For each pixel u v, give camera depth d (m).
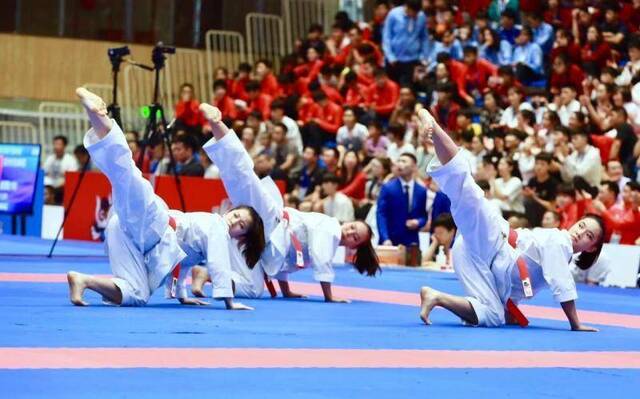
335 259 25.03
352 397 7.25
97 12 36.06
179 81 36.22
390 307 14.62
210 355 8.95
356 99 30.69
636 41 27.58
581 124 24.30
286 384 7.67
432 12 32.72
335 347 9.84
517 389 7.89
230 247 14.95
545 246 12.50
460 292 17.69
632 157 24.36
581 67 29.50
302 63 33.88
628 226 21.75
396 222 23.30
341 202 24.36
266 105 31.77
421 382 8.03
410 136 27.52
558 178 23.47
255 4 37.31
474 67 29.72
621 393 7.90
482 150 25.47
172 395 7.00
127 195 12.74
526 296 12.44
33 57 35.50
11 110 34.84
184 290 13.56
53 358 8.38
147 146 21.78
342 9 37.38
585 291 19.67
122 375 7.72
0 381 7.24
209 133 30.23
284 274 15.46
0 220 29.72
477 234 12.37
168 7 36.50
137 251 13.03
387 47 31.75
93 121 12.45
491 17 34.16
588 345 11.01
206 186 25.05
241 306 13.29
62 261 20.88
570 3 32.53
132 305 12.98
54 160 31.28
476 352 9.96
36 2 35.53
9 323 10.56
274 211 14.88
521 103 27.36
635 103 25.48
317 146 28.25
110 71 36.16
